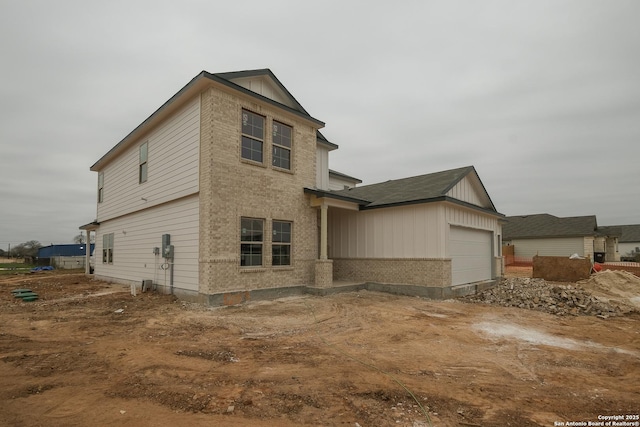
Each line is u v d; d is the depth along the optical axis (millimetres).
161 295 12016
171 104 11828
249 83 11773
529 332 7770
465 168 15266
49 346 6199
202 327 7664
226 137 10766
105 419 3549
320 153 15828
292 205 12805
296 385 4441
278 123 12672
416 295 12828
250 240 11375
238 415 3648
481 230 15836
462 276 13953
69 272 29062
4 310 9711
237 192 10961
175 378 4672
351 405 3918
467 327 8109
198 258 10562
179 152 11844
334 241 15734
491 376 4969
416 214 13172
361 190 18266
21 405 3869
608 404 4117
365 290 14055
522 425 3566
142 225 14398
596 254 35844
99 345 6254
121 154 16859
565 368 5395
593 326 8633
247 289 11000
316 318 8719
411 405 3961
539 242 36875
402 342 6707
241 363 5289
